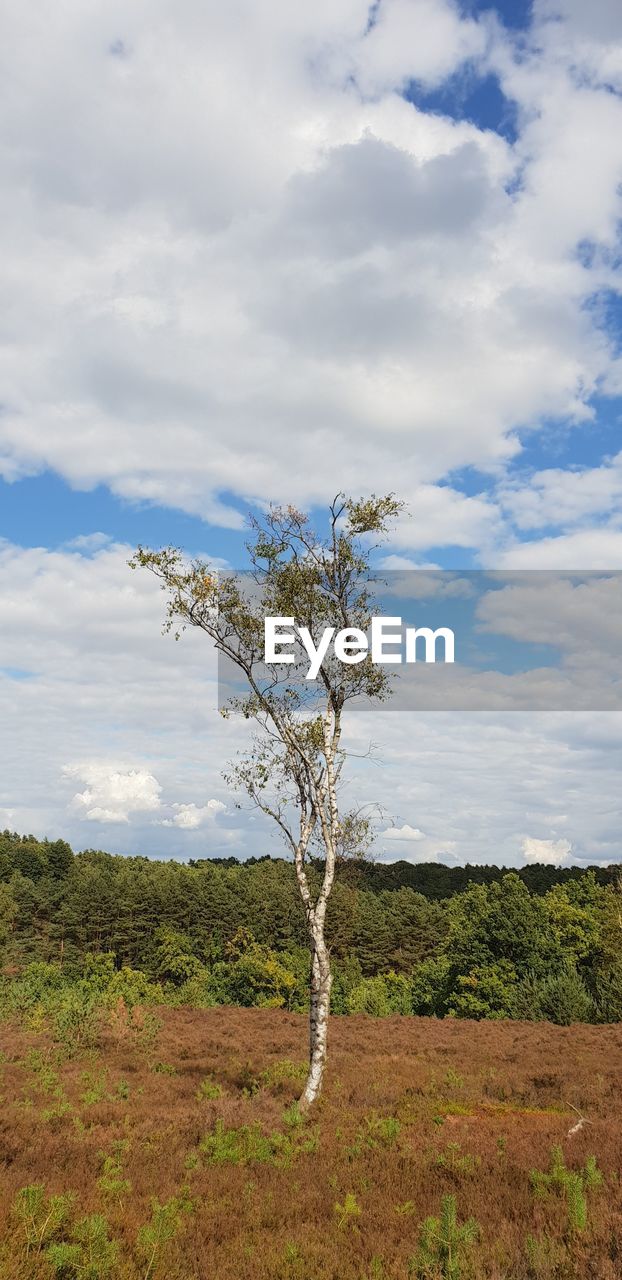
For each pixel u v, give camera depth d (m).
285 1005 55.84
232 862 156.50
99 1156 10.41
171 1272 6.65
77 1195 8.34
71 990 31.67
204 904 83.69
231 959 76.88
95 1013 24.69
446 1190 9.04
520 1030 29.28
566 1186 8.13
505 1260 6.69
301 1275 6.70
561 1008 34.47
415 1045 25.27
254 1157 10.74
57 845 132.25
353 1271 6.78
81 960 80.69
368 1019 34.47
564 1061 21.36
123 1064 20.34
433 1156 10.43
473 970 40.81
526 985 37.06
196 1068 20.73
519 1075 18.84
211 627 17.97
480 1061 22.11
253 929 78.31
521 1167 9.69
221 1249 7.29
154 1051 22.88
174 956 74.88
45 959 85.69
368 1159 10.52
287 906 78.31
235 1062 21.31
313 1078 15.40
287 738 17.55
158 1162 10.39
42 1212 7.50
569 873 101.75
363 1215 8.16
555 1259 6.65
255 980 55.56
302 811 17.52
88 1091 15.82
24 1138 11.12
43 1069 18.33
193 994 46.56
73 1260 6.38
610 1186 8.72
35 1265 6.33
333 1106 14.80
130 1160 10.38
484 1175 9.47
